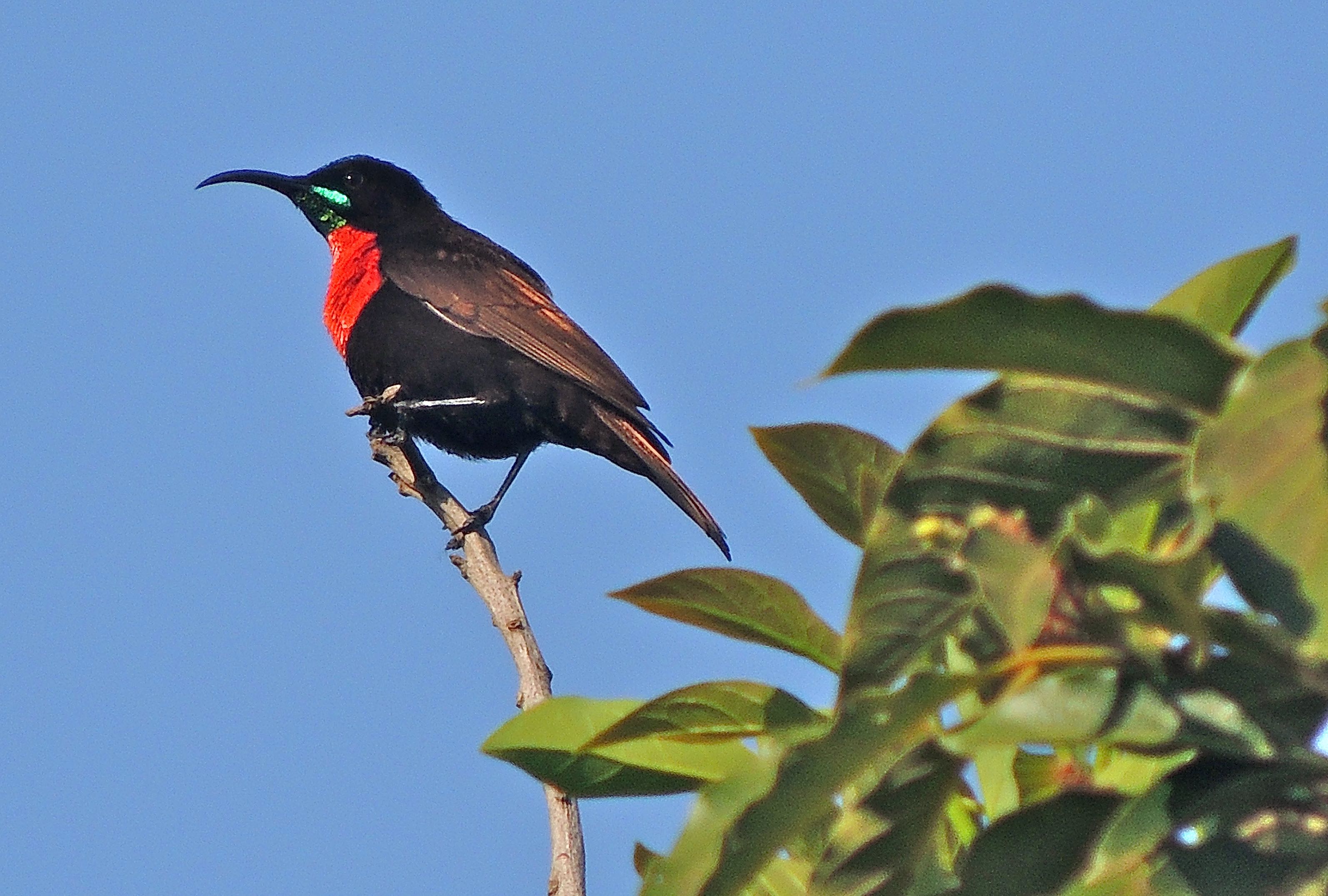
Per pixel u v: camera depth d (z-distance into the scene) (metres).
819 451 5.86
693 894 4.32
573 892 6.31
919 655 4.36
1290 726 4.15
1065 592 4.13
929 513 4.44
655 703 5.28
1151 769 4.99
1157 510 5.08
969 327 4.00
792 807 4.24
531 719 5.59
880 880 4.70
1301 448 3.69
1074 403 4.32
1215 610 4.04
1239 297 5.23
